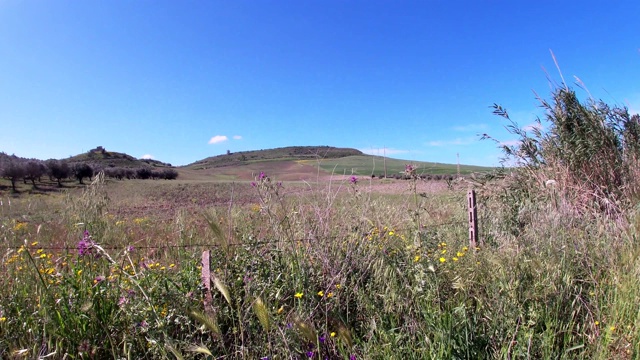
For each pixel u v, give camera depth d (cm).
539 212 462
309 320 283
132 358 273
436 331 259
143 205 1792
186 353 263
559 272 316
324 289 335
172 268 397
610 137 636
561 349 266
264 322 246
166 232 676
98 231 450
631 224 420
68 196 482
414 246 355
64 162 6544
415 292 295
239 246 369
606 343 250
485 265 341
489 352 261
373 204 442
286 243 368
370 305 309
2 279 341
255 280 316
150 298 284
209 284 307
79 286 306
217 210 858
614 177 612
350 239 372
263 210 393
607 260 352
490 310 283
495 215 523
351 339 265
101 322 292
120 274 327
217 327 254
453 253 417
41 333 285
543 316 277
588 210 530
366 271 346
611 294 301
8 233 509
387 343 261
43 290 312
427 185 648
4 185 5328
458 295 315
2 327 288
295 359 261
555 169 632
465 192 648
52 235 549
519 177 685
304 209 407
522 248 347
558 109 667
